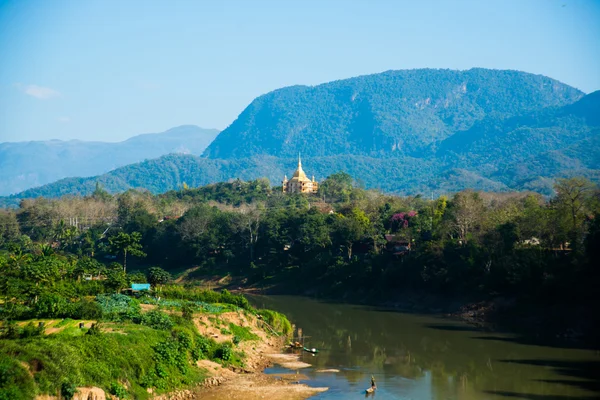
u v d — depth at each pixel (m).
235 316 99.50
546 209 148.62
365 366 90.44
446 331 119.31
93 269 125.62
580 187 148.25
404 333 117.56
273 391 75.06
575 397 74.94
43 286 95.50
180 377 72.44
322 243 190.00
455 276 145.00
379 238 182.12
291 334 113.94
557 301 122.94
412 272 157.25
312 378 82.56
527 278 129.88
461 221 160.25
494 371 87.75
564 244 141.38
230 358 84.56
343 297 169.25
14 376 53.91
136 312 84.00
